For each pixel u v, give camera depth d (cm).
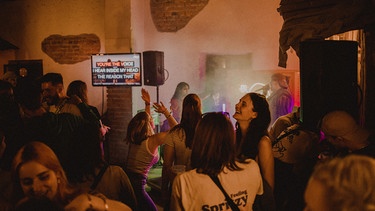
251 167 214
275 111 619
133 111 724
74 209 164
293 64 709
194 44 755
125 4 722
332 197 91
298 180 288
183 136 316
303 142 299
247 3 725
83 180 240
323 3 383
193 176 204
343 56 366
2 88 309
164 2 763
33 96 294
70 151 247
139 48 757
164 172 328
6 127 293
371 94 391
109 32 736
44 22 815
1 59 837
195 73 759
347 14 357
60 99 403
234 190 205
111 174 249
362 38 443
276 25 714
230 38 738
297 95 654
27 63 827
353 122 240
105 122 786
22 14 827
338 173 92
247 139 273
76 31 795
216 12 741
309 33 378
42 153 168
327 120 246
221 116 211
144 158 351
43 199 123
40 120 288
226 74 741
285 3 412
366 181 88
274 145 304
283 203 281
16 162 170
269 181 262
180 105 690
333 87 365
